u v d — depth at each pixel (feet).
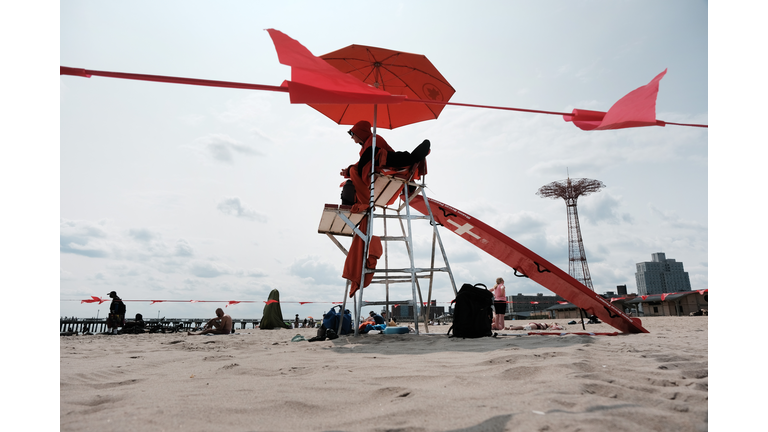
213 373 9.82
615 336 20.04
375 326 26.66
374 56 23.80
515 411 5.35
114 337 34.55
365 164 22.97
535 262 23.80
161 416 5.68
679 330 26.99
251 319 119.14
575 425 4.66
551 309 206.90
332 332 21.35
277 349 16.62
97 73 4.86
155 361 13.01
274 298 60.23
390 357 12.25
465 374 8.44
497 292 34.86
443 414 5.39
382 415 5.48
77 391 7.88
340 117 27.61
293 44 5.04
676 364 8.99
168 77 4.74
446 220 25.94
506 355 11.09
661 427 4.73
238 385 7.98
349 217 24.06
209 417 5.66
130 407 6.24
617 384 7.00
